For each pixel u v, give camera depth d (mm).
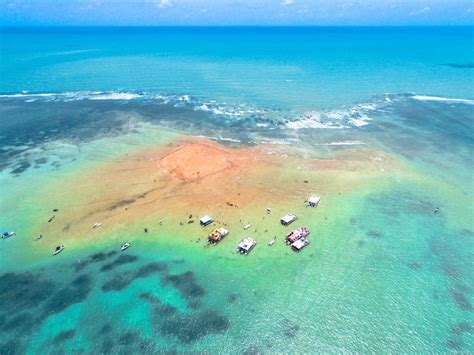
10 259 49062
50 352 36562
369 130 94750
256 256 49312
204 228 54719
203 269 47219
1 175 70625
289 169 72875
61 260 48875
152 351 36750
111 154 79688
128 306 41844
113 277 46000
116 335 38438
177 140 86938
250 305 42031
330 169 73250
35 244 51812
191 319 40281
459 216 58375
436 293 43812
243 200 62031
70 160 77125
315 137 89812
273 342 37938
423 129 95438
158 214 58156
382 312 41250
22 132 92125
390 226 55812
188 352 36719
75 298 42938
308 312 41219
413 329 39312
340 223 56344
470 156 79688
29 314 40812
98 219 57062
